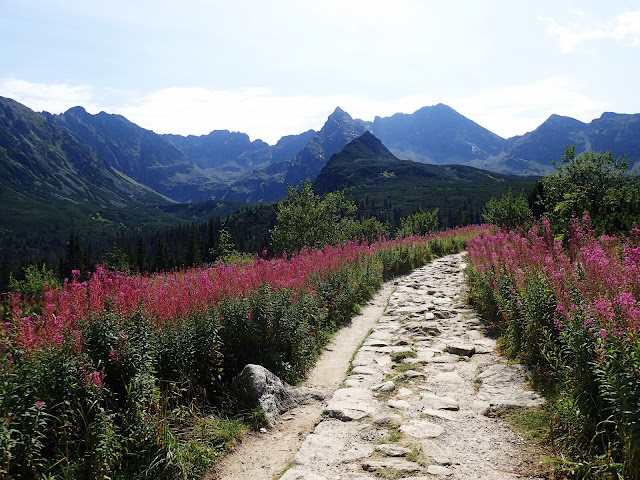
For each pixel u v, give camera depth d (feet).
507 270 19.85
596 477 9.12
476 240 31.73
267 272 19.84
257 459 11.70
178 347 13.26
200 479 10.96
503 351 16.92
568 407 10.78
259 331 16.15
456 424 12.28
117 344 11.43
